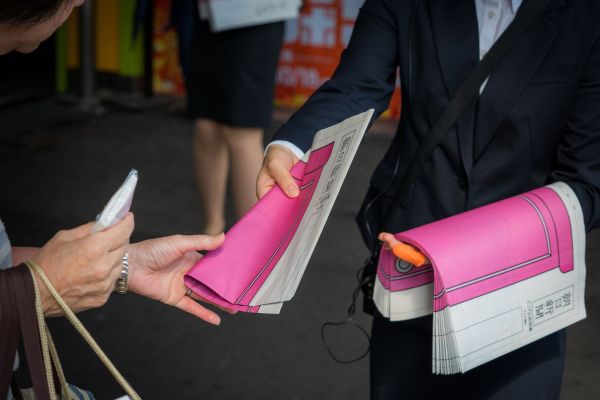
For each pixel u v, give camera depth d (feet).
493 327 6.45
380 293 6.82
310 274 15.44
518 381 7.34
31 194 18.63
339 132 6.41
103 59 25.86
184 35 14.93
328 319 13.98
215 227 15.84
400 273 6.72
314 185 6.30
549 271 6.69
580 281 6.86
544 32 6.97
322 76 24.41
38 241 16.51
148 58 25.63
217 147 15.30
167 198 18.71
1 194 18.54
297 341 13.29
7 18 4.77
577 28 6.94
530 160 7.17
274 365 12.65
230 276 5.87
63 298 4.99
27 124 23.24
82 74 24.94
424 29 7.36
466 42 7.18
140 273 6.01
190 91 15.17
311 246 5.53
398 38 7.52
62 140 22.27
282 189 6.55
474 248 6.36
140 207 18.12
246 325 13.67
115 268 5.12
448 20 7.24
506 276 6.48
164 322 13.66
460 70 7.20
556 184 6.96
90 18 24.58
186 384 12.12
